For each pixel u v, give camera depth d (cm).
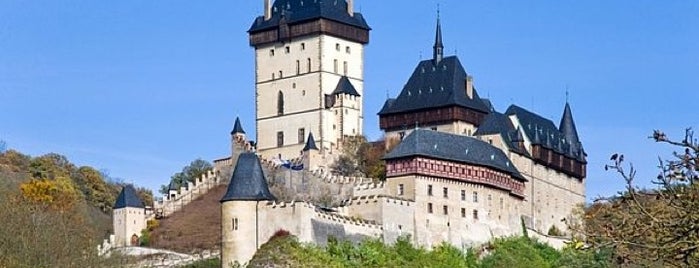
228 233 17475
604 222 3912
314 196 19938
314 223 17100
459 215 18788
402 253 17612
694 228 3672
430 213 18512
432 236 18412
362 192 19112
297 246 16812
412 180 18512
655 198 3825
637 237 3769
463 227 18788
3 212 12344
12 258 11431
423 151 18638
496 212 19425
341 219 17438
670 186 3762
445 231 18588
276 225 17212
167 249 19438
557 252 19400
